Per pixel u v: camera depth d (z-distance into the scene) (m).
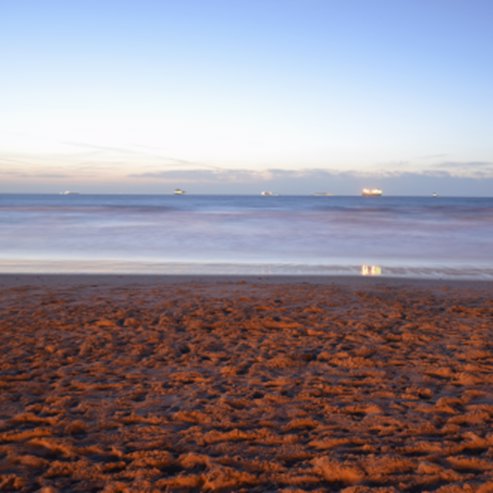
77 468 3.08
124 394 4.34
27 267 12.80
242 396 4.30
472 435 3.49
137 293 9.13
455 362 5.29
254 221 32.22
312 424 3.74
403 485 2.88
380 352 5.67
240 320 7.12
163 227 26.50
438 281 10.84
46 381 4.66
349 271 12.49
